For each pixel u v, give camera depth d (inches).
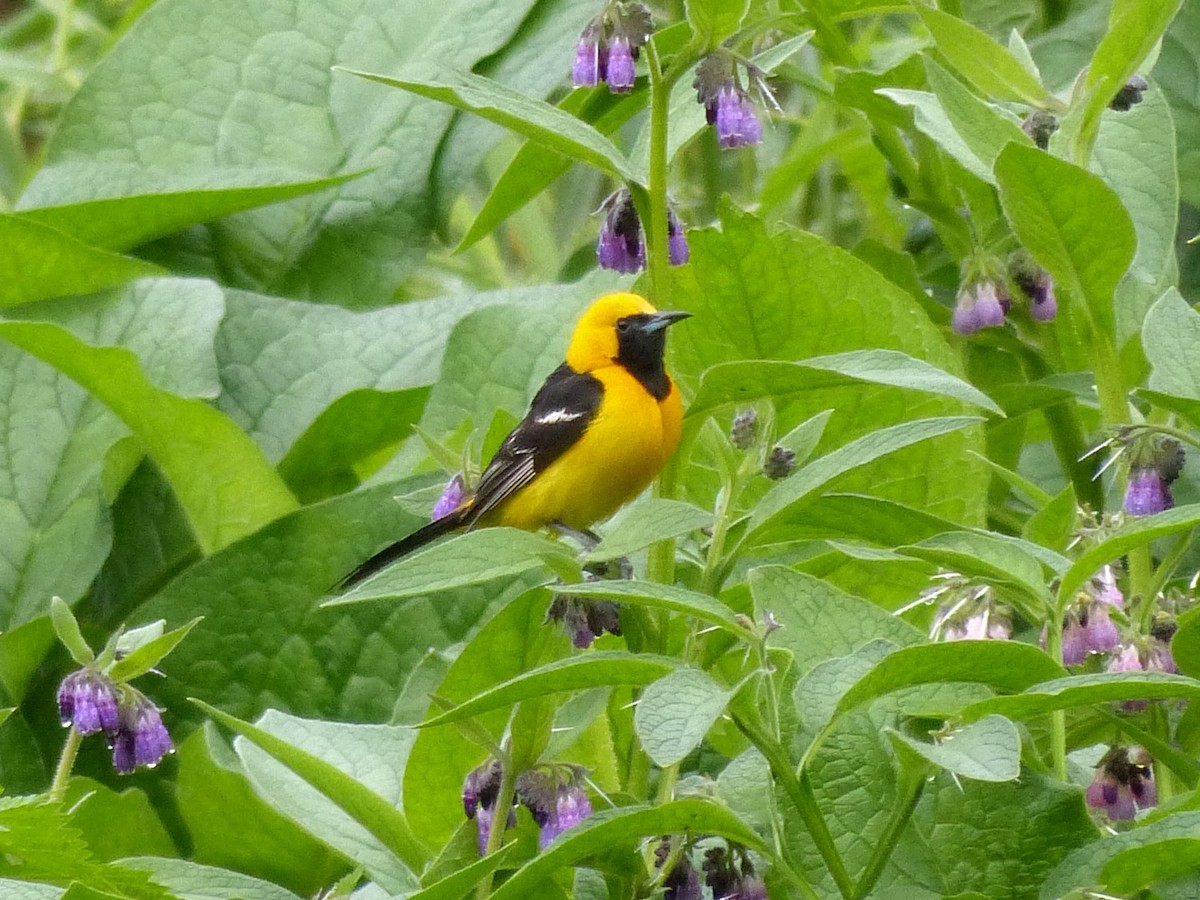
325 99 543.2
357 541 407.5
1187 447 404.8
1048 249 280.1
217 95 545.0
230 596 405.4
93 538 451.8
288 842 358.0
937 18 299.6
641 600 219.0
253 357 493.0
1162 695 212.8
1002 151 260.7
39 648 421.7
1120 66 278.7
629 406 342.3
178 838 408.5
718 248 359.3
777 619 253.8
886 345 365.1
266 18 552.7
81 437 469.4
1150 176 327.3
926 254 511.5
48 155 540.7
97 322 477.1
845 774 255.8
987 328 404.8
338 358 490.0
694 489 365.4
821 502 299.9
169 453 431.5
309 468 478.6
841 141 490.3
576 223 578.9
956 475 376.8
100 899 223.6
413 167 530.0
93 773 415.8
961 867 250.2
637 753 264.8
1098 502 382.9
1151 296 327.0
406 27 543.2
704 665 274.1
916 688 251.4
